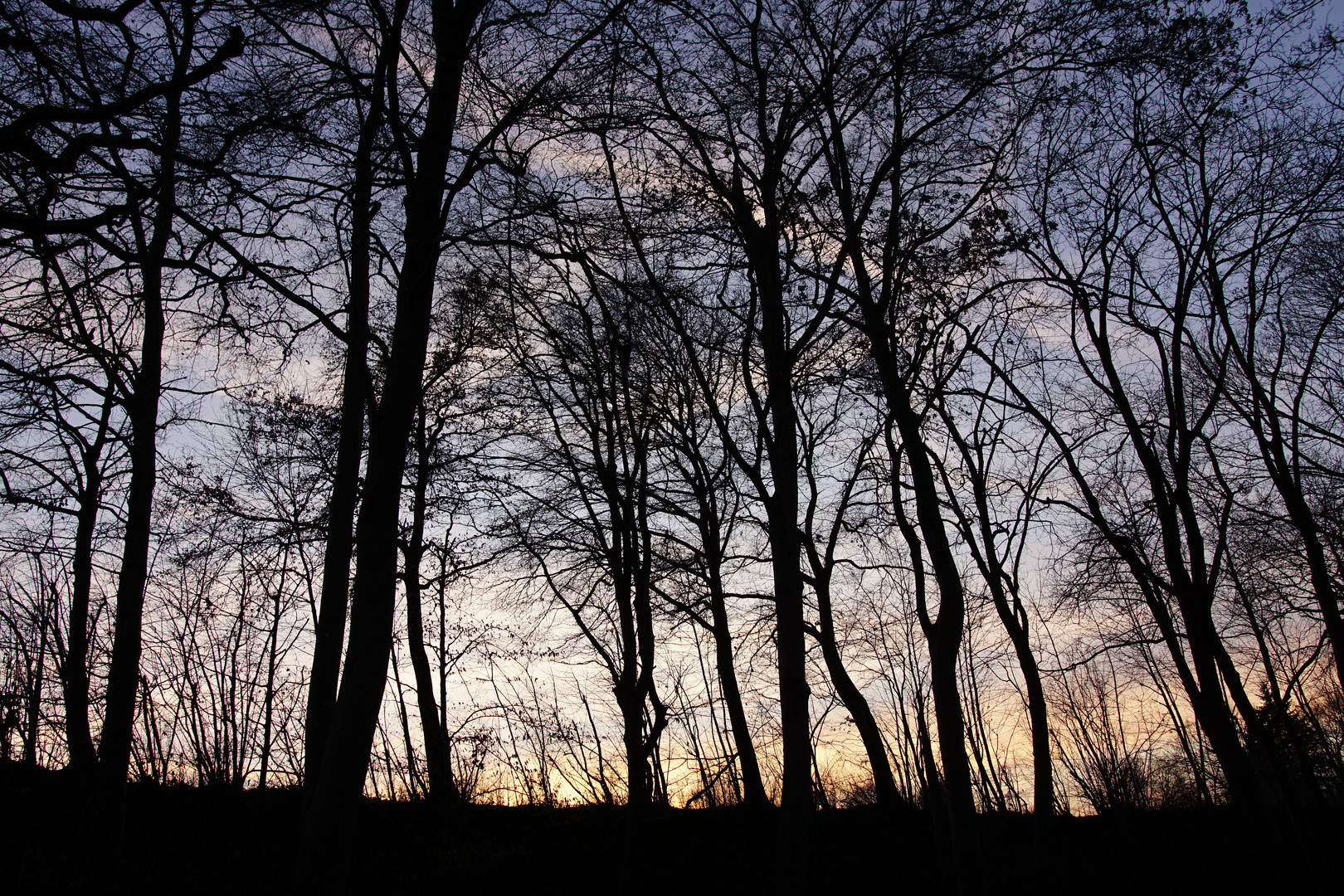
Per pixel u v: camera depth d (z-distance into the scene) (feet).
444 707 57.47
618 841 49.42
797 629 29.37
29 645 43.47
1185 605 39.75
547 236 31.63
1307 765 48.21
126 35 27.50
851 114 32.01
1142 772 58.70
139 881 35.24
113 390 38.60
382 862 44.42
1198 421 39.68
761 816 54.75
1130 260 41.09
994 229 34.30
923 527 33.32
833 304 34.65
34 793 40.11
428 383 56.18
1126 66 32.53
